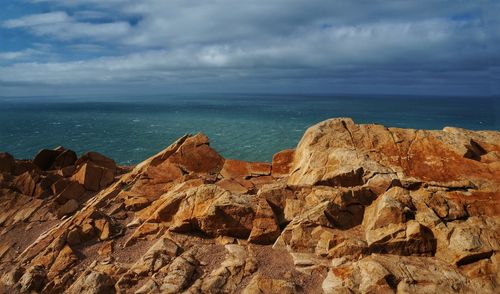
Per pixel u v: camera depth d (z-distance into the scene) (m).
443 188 20.47
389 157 23.77
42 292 17.31
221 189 22.48
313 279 16.86
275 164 28.97
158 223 21.98
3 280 18.09
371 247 17.88
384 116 194.62
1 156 29.69
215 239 20.55
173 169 28.52
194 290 16.16
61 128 129.38
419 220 18.48
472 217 18.62
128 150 83.38
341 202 20.39
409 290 15.09
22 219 23.94
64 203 26.30
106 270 18.08
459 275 15.80
